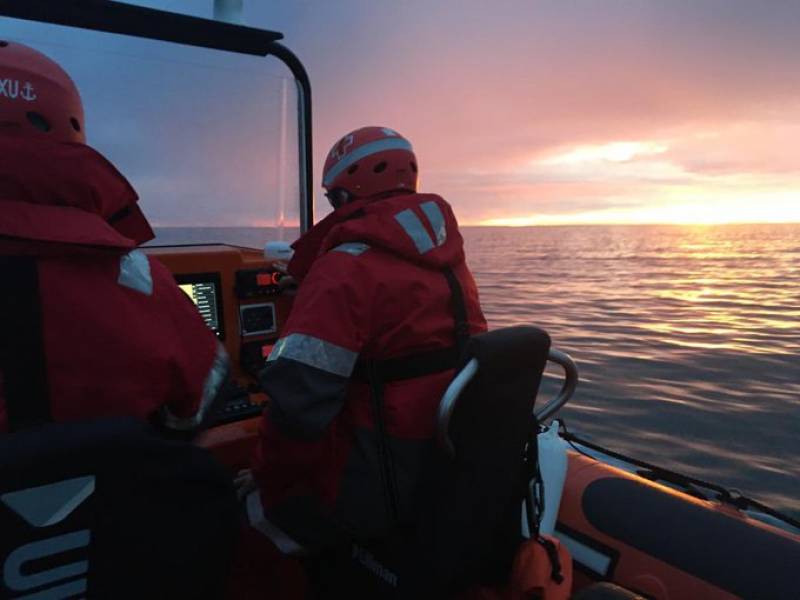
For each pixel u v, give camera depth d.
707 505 1.70
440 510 1.34
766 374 12.44
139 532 0.84
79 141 1.01
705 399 10.25
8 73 0.90
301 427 1.22
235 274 2.17
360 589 1.54
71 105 0.98
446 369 1.38
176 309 1.06
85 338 0.89
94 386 0.90
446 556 1.37
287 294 2.27
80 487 0.78
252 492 1.71
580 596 1.13
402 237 1.33
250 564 1.80
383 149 1.46
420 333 1.33
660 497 1.74
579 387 10.80
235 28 2.00
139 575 0.85
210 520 0.91
